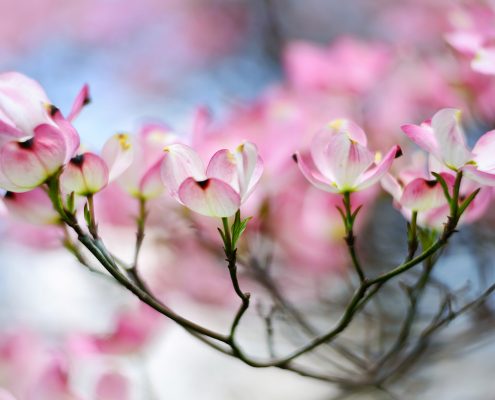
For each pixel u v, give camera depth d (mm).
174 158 1009
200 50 2865
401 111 1445
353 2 2760
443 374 1393
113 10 3061
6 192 1062
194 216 1276
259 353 1426
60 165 1002
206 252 1364
